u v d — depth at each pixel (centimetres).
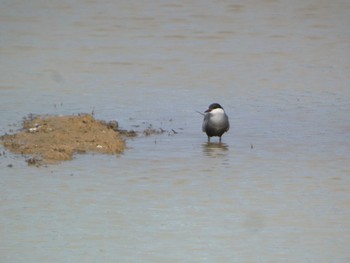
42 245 1500
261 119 2398
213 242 1524
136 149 2091
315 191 1797
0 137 2116
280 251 1487
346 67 2992
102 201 1723
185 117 2403
